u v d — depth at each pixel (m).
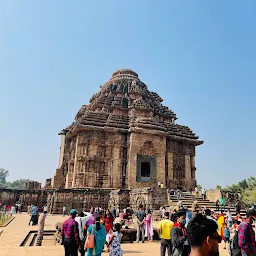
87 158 39.22
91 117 42.50
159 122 46.44
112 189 36.22
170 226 9.43
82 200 33.12
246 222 6.46
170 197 29.31
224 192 30.81
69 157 46.75
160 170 41.25
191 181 44.97
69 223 8.91
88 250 7.75
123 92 52.81
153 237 16.06
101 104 48.16
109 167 40.06
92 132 40.94
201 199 30.84
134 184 39.09
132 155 40.28
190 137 47.44
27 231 19.16
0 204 35.16
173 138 44.84
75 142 45.25
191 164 46.47
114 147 40.94
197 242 3.03
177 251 7.08
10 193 36.84
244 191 73.88
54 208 31.94
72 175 42.91
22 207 36.44
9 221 25.28
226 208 28.03
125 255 11.60
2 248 12.88
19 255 11.25
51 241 17.11
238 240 6.42
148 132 41.66
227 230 14.58
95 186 38.34
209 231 3.02
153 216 25.23
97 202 33.47
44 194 37.88
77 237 8.78
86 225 10.11
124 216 20.72
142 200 29.00
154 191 28.78
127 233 15.62
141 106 47.09
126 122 43.59
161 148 42.31
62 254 11.49
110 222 13.28
